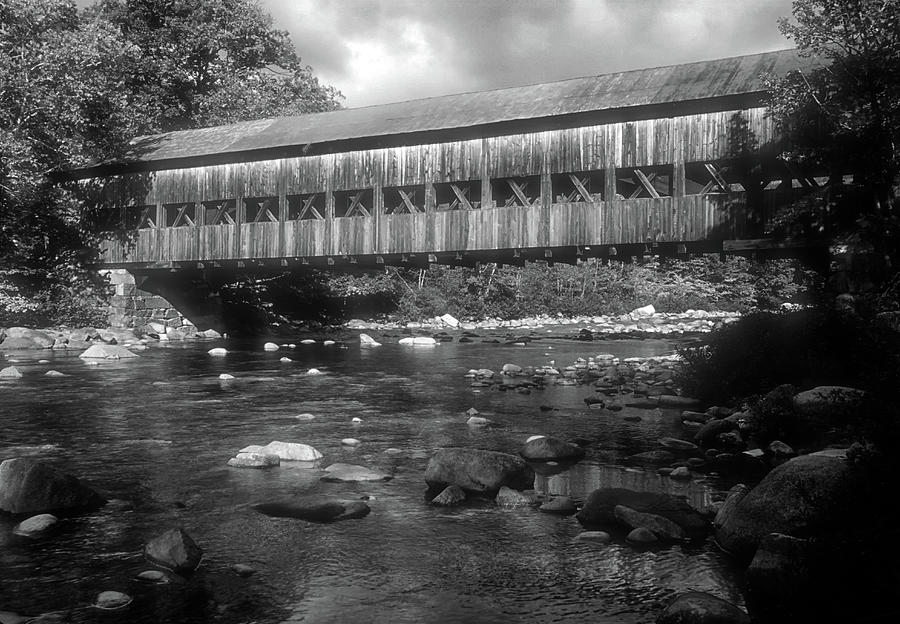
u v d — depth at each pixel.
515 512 4.88
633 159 18.34
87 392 11.37
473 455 5.52
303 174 23.11
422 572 3.74
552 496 5.23
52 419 8.82
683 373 10.98
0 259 23.83
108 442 7.41
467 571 3.75
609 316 39.66
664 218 17.95
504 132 19.98
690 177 21.12
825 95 14.09
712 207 17.38
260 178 23.92
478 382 12.61
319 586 3.55
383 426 8.37
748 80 17.20
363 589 3.51
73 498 4.97
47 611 3.21
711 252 18.23
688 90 17.72
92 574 3.70
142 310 26.09
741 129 17.00
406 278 40.34
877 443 3.56
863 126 12.88
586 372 13.98
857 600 3.07
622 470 6.08
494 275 40.94
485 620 3.15
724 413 8.55
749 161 17.03
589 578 3.64
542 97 20.44
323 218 23.34
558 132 19.30
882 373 3.92
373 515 4.81
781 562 3.32
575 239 19.06
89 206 27.06
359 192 22.50
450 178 20.78
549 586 3.54
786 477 3.93
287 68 41.56
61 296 25.11
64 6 26.19
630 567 3.79
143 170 26.09
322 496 5.02
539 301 40.50
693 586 3.51
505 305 39.28
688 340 24.70
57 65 24.20
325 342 23.33
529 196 23.61
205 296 28.92
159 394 11.17
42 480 4.88
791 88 14.34
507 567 3.81
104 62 26.27
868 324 8.66
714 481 5.64
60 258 26.41
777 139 16.59
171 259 25.39
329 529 4.50
